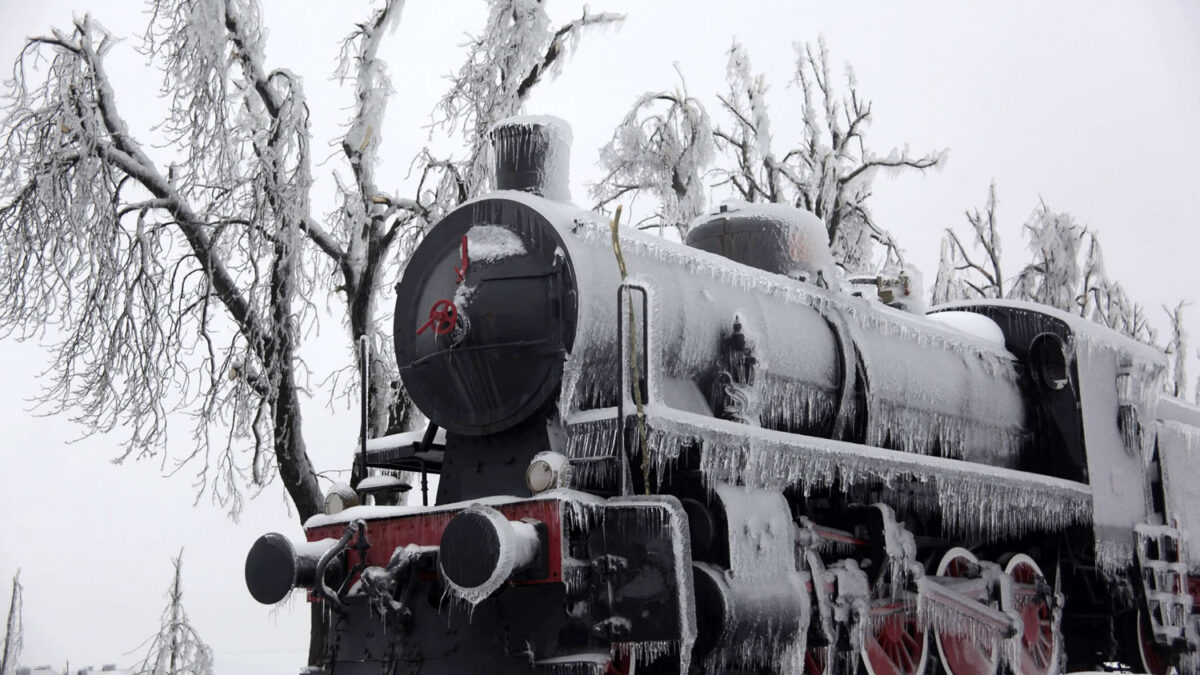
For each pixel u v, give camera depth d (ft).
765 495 22.40
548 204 22.62
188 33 40.47
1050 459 33.91
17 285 39.06
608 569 19.42
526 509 19.60
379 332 43.16
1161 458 37.11
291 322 40.55
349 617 21.84
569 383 20.98
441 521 20.52
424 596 20.76
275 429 41.06
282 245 40.16
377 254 42.45
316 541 22.31
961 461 28.81
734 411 23.11
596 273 21.77
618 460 19.98
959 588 28.89
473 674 20.03
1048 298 69.41
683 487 21.54
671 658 21.09
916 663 27.66
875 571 25.76
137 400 39.32
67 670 47.65
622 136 55.11
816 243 28.63
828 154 60.75
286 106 40.93
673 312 22.71
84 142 39.01
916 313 33.58
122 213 39.65
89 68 40.24
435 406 22.72
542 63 44.78
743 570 21.01
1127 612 34.37
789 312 26.02
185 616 39.11
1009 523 30.12
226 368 40.37
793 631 22.03
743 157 61.26
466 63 43.52
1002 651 30.35
